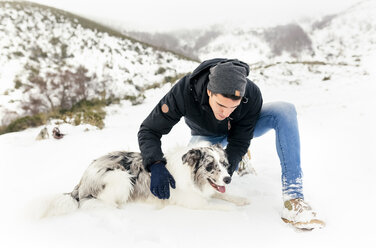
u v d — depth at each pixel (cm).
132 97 1435
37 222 248
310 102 962
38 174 395
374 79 1273
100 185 278
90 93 1469
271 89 1413
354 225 227
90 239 218
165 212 269
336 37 7194
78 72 1598
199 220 249
